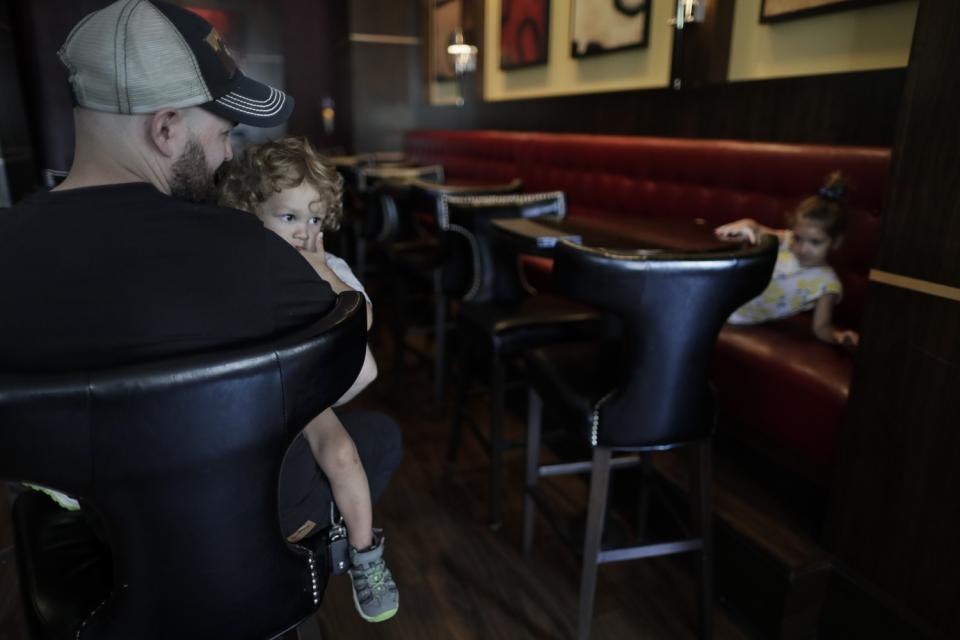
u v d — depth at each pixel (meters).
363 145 7.16
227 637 0.83
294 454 1.01
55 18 5.99
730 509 1.86
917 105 1.35
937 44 1.29
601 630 1.75
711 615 1.67
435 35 6.49
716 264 1.31
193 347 0.71
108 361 0.68
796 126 2.64
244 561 0.81
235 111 0.81
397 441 1.26
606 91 3.93
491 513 2.17
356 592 1.12
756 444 1.96
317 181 1.19
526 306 2.34
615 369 1.67
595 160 3.79
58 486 0.67
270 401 0.73
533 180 4.49
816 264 1.99
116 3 0.74
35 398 0.61
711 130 3.11
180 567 0.77
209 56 0.77
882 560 1.53
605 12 3.94
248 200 1.17
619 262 1.29
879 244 1.46
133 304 0.68
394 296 3.36
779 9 2.76
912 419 1.43
